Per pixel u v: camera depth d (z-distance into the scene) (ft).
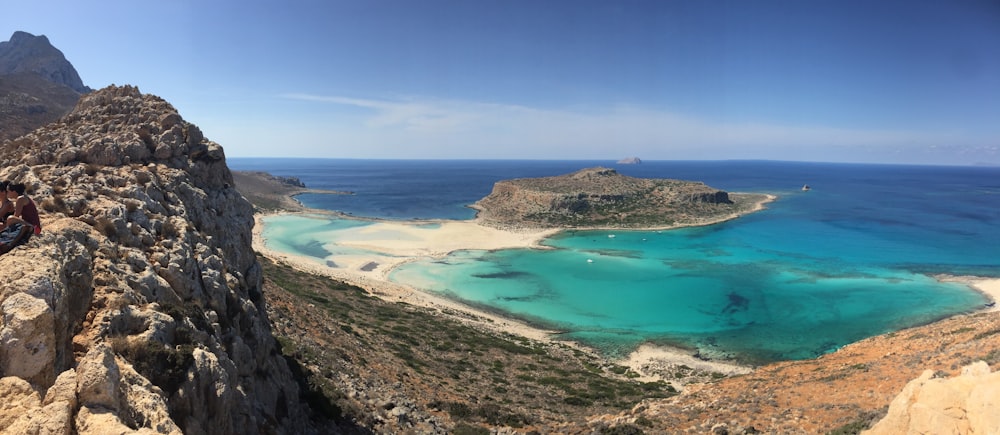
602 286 257.75
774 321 207.72
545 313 218.79
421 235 381.60
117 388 26.21
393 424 74.13
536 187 556.51
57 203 41.50
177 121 64.69
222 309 48.08
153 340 34.04
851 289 250.16
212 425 35.91
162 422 27.27
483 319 204.85
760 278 272.10
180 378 33.22
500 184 597.52
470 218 504.43
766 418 82.99
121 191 47.85
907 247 352.08
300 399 63.87
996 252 334.03
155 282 40.14
